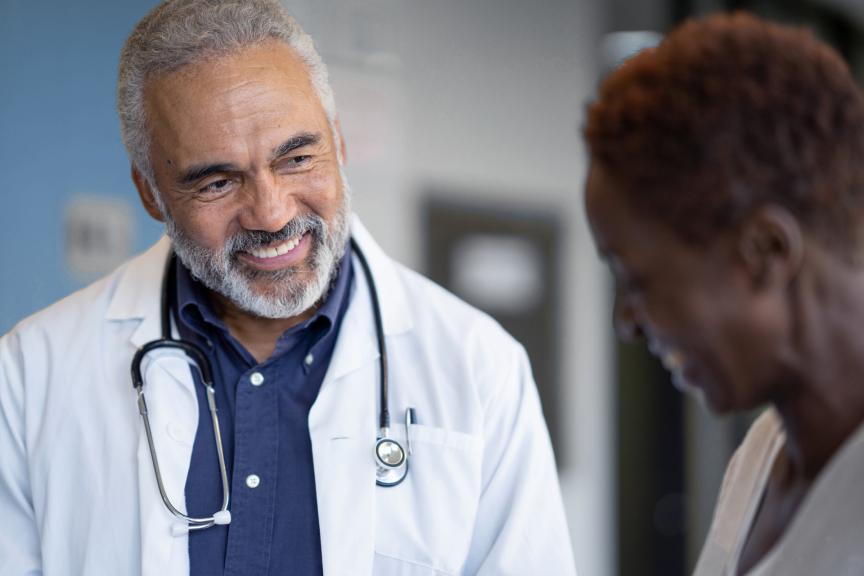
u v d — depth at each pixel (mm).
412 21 2627
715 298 696
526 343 2906
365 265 1389
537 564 1261
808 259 677
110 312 1327
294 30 1268
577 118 3006
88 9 2189
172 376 1274
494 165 2820
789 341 693
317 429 1246
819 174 664
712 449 3201
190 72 1202
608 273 3078
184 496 1213
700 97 678
